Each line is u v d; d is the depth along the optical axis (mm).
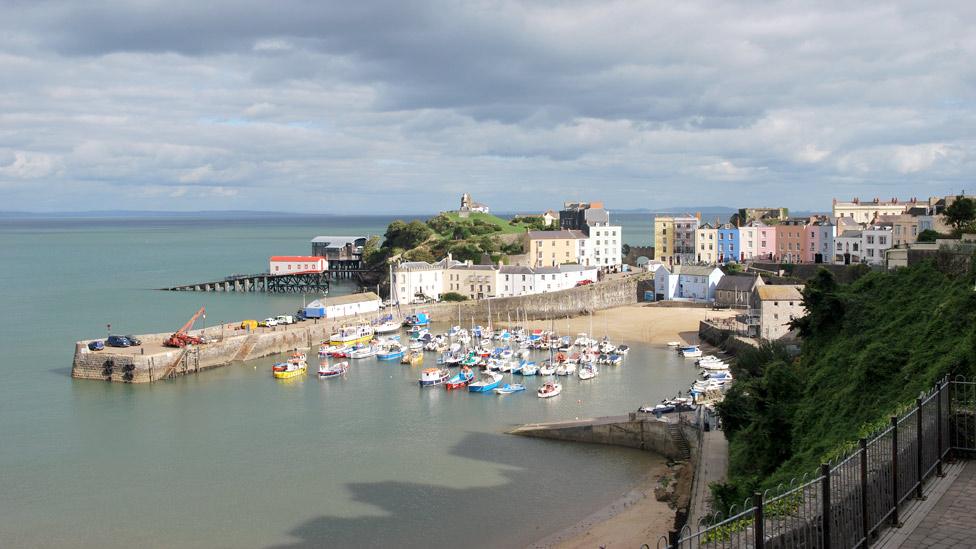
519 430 89812
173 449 84688
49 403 105062
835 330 70938
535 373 121812
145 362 118750
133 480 75250
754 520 24625
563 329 167375
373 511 67625
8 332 159875
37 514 67312
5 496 71375
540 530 63562
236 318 180125
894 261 78375
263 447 85250
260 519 65938
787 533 27406
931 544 27562
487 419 96125
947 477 33688
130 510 68000
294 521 65562
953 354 48312
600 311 191000
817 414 58812
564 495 71125
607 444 85562
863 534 27625
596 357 132750
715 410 83500
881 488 28875
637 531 61906
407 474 76562
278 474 76688
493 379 114438
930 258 70188
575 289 194250
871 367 55469
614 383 115438
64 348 143375
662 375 120875
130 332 160250
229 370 127938
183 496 71125
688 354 135625
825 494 25938
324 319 164625
